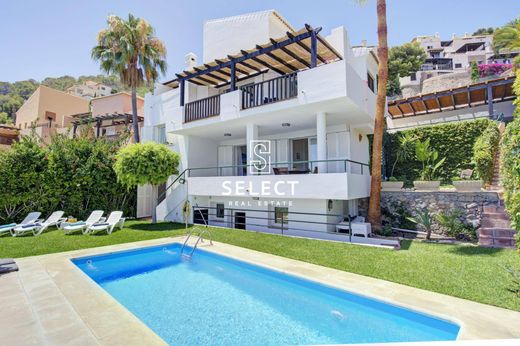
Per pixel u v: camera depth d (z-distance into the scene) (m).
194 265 7.07
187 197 12.62
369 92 10.70
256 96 10.34
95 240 8.84
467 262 5.77
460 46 56.72
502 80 14.27
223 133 13.62
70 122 24.30
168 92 14.31
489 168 10.54
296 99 9.02
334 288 4.81
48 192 12.38
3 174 11.38
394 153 15.30
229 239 8.92
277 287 5.59
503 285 4.57
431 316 3.77
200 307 4.73
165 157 11.85
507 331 3.26
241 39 13.29
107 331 3.38
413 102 17.69
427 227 8.73
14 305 4.11
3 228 9.59
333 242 8.18
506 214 7.62
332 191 8.41
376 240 8.11
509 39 11.65
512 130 4.65
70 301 4.27
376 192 9.54
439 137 13.97
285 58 10.97
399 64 38.91
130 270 6.70
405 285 4.77
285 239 8.73
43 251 7.40
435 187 10.48
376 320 4.19
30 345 3.07
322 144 9.52
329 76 8.33
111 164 14.27
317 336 3.79
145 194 15.59
